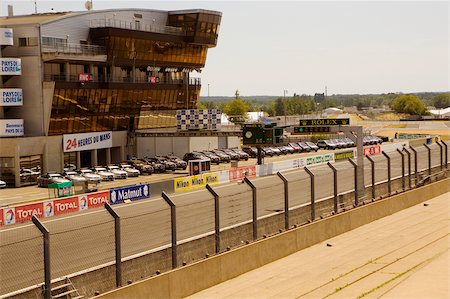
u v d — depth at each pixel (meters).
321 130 48.31
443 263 31.86
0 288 25.03
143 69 100.62
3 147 73.88
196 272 28.09
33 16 92.31
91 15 89.50
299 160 75.06
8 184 73.75
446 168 63.22
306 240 36.34
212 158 93.75
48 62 81.94
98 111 88.81
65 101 82.38
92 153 87.81
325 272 31.41
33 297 22.88
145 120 99.75
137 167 83.12
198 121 91.56
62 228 36.41
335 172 40.66
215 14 105.81
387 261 33.28
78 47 85.44
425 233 40.09
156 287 25.92
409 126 172.12
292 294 27.86
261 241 32.62
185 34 103.69
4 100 77.25
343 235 39.59
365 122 193.88
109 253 29.94
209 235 30.86
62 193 60.22
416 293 26.73
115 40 90.56
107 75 93.38
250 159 100.88
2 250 30.84
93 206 44.28
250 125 78.94
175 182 54.00
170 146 100.75
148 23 99.81
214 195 30.42
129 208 43.78
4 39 78.19
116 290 24.25
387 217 45.56
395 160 74.19
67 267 27.80
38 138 78.00
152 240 32.44
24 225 37.88
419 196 51.44
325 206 41.25
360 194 45.66
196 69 111.00
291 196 46.50
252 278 30.44
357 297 26.95
